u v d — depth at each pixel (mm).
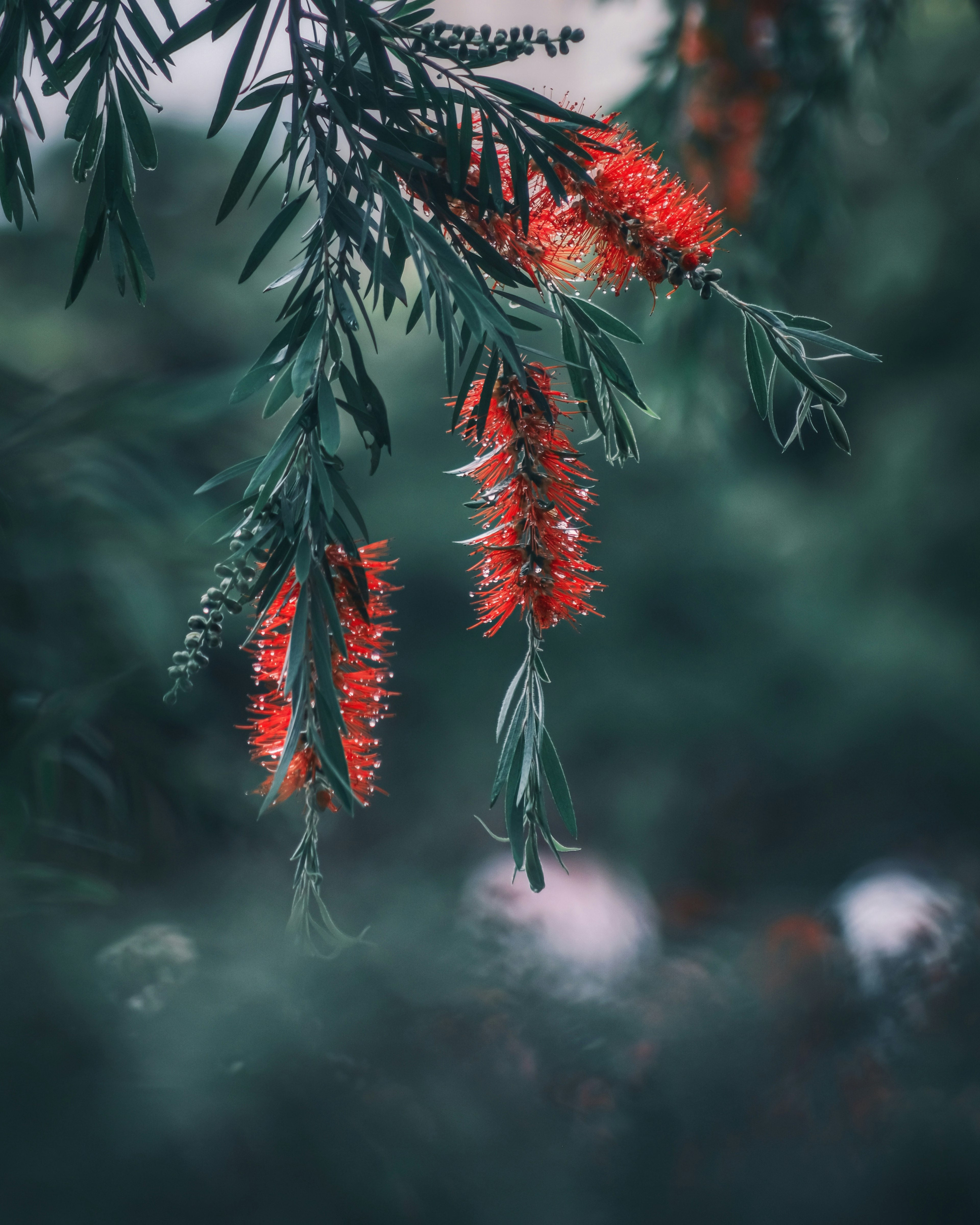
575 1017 1969
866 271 6031
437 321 1068
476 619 6859
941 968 2232
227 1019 1387
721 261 2338
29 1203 1256
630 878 6152
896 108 5070
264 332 6027
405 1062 1484
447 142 1096
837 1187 1656
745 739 7031
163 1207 1271
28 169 1165
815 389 1114
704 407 2596
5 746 1432
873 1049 1946
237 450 2010
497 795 1112
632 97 2332
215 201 6320
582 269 1114
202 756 1987
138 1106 1301
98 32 1148
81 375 2432
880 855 6254
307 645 1061
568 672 6746
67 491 1663
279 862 2035
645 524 6859
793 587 6996
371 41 1106
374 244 1095
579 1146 1643
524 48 1115
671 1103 1795
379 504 6473
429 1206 1382
